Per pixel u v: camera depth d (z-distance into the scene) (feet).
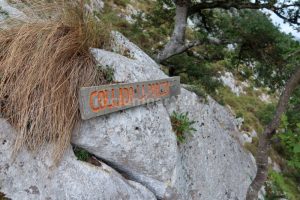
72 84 10.37
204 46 33.65
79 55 11.35
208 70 34.27
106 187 10.61
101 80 11.64
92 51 12.36
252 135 44.16
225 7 27.27
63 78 10.31
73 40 11.11
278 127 14.83
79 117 10.44
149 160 12.77
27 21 11.25
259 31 25.36
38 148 9.40
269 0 24.32
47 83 9.81
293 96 16.58
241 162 22.80
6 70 9.56
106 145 11.25
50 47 10.36
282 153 49.70
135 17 37.11
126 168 12.44
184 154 15.93
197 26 33.53
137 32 34.17
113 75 12.26
